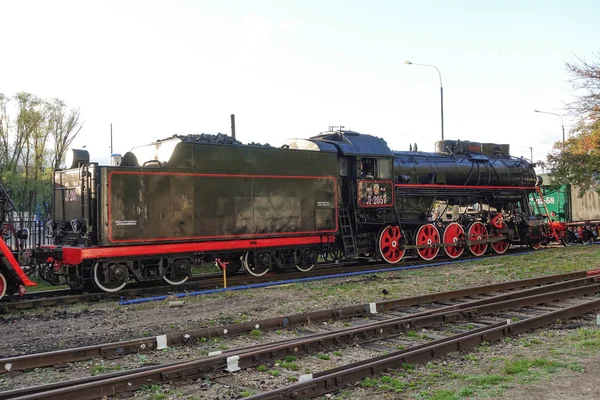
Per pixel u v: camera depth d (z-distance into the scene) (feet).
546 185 87.15
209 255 43.14
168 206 39.68
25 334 26.48
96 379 18.13
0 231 35.27
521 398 16.58
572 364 19.90
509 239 68.18
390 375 19.43
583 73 75.46
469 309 29.60
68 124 88.58
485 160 67.51
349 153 52.13
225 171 42.86
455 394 17.06
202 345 23.71
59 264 37.91
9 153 84.48
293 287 40.50
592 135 81.51
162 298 35.63
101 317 30.22
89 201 37.45
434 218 61.67
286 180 46.75
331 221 49.88
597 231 83.30
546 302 34.09
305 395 16.97
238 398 17.29
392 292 38.01
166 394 17.65
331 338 23.35
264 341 24.64
